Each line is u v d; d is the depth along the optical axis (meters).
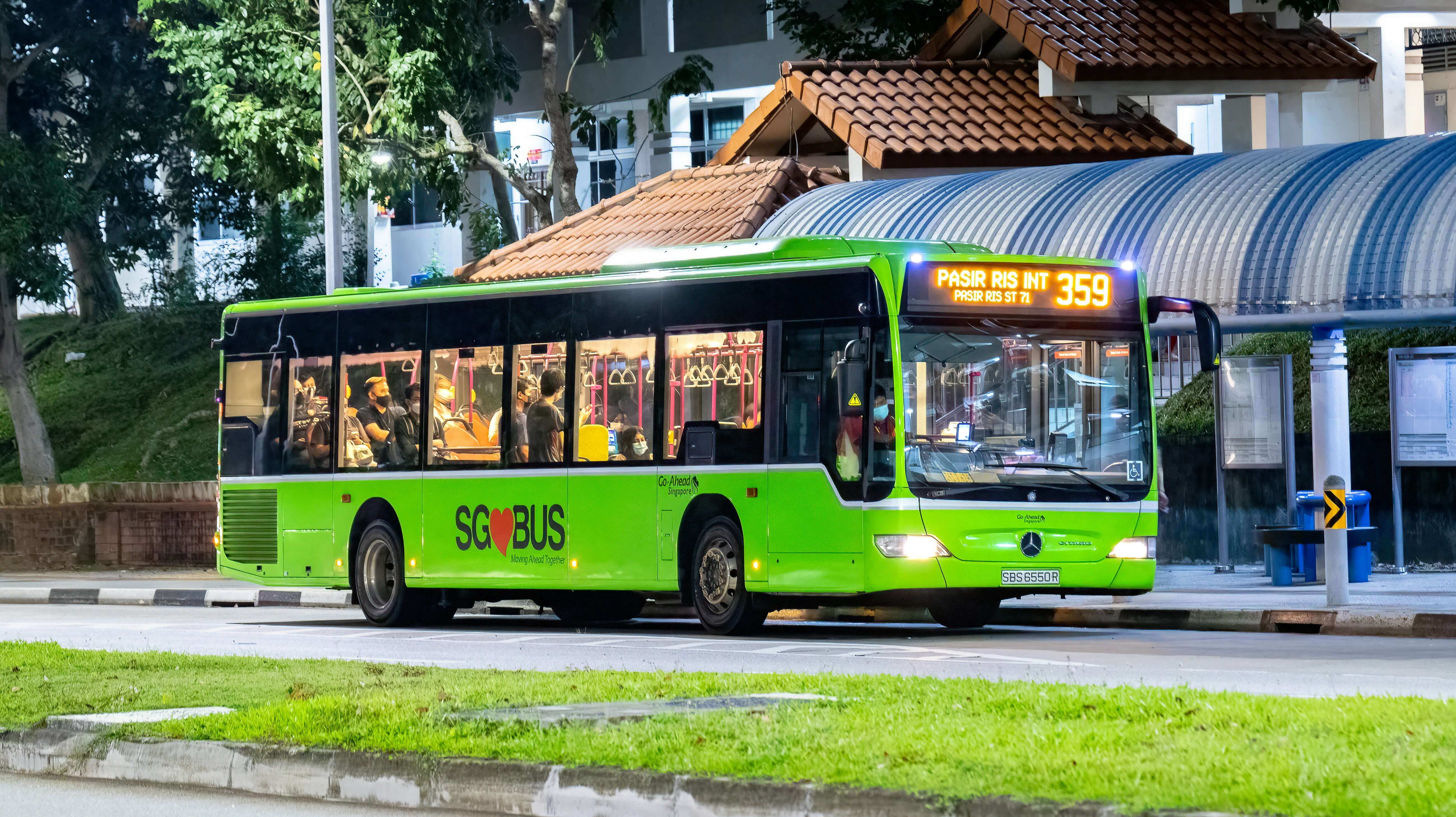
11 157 60.72
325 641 29.36
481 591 33.38
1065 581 27.56
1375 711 14.44
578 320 30.86
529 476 31.25
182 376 72.94
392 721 15.94
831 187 45.78
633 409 29.97
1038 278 27.86
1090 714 15.07
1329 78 48.41
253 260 74.62
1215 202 36.50
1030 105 48.53
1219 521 38.12
